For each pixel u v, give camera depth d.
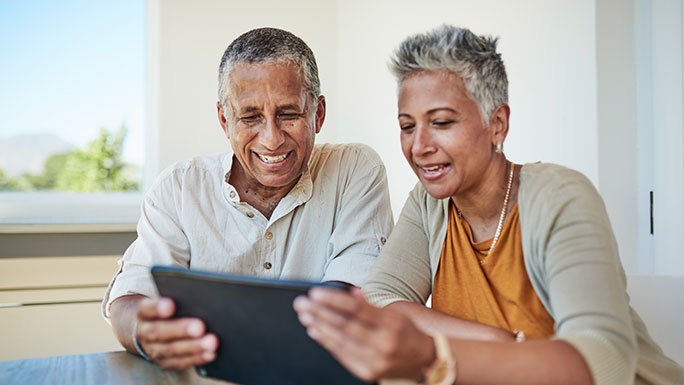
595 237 0.89
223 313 0.79
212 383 1.00
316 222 1.51
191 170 1.51
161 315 0.83
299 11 3.43
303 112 1.34
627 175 1.79
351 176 1.53
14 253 2.78
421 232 1.22
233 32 3.29
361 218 1.47
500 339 0.98
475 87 1.00
